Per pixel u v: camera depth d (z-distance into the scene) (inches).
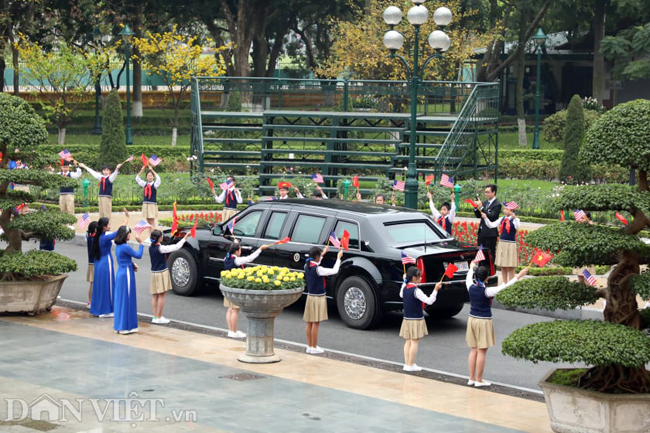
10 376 456.1
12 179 595.2
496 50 2090.3
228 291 492.7
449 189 1084.5
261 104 1449.3
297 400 425.4
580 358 362.6
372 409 414.0
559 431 378.3
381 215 611.5
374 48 1835.6
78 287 732.0
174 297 697.6
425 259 575.5
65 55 1861.5
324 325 614.9
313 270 526.6
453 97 1284.4
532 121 2447.1
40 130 613.6
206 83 1364.4
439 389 458.6
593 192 387.9
